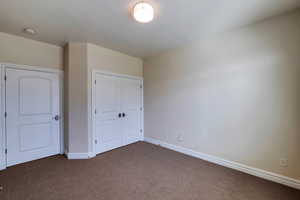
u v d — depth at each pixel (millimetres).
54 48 3010
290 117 1941
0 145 2422
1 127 2436
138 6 1771
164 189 1929
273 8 1862
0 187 1933
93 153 2996
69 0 1701
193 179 2160
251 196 1789
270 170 2109
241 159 2375
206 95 2771
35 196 1767
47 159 2818
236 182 2074
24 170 2387
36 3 1746
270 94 2088
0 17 2023
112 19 2111
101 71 3148
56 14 1978
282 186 1964
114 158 2896
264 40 2119
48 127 2959
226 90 2508
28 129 2721
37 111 2822
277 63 2023
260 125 2180
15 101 2578
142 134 4137
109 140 3357
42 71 2867
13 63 2545
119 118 3564
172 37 2697
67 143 2938
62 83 3105
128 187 1967
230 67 2453
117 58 3469
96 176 2230
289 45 1934
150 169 2459
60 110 3109
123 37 2699
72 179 2143
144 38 2750
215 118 2658
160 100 3645
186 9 1887
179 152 3217
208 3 1775
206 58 2756
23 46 2650
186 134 3117
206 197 1779
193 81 2967
